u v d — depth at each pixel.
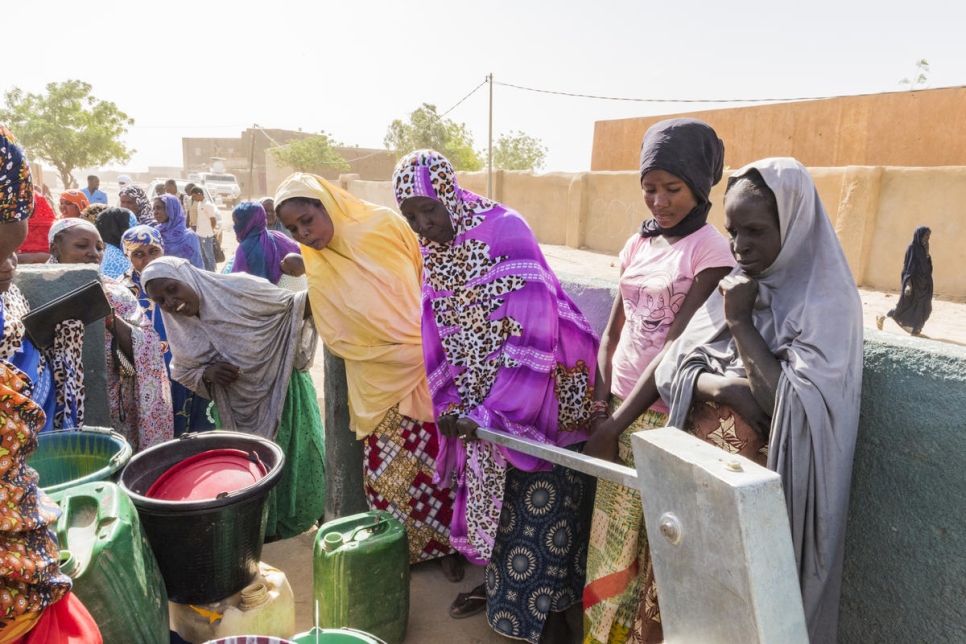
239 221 4.77
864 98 16.56
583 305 2.99
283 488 3.51
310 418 3.61
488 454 2.45
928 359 1.64
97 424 3.65
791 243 1.66
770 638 1.06
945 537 1.63
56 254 3.94
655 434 1.25
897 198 13.26
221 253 13.41
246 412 3.50
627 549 2.18
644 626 2.06
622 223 18.72
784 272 1.71
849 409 1.62
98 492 2.01
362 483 3.52
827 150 17.52
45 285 3.34
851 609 1.90
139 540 1.98
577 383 2.59
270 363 3.42
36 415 1.37
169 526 2.17
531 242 2.46
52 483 2.53
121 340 3.32
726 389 1.72
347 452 3.43
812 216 1.64
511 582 2.60
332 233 3.03
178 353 3.39
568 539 2.61
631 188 18.31
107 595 1.79
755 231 1.66
